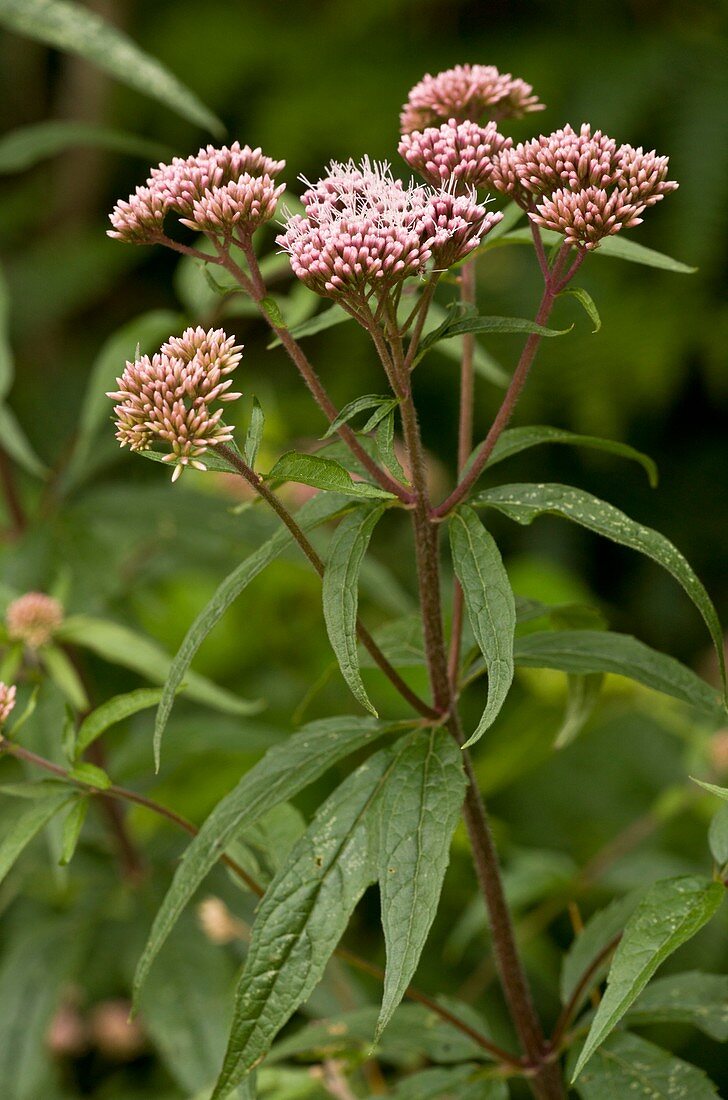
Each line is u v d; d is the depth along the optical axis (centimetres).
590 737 134
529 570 137
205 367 71
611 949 79
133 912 93
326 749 74
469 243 72
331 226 71
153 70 96
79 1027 104
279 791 73
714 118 162
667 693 76
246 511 101
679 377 168
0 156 99
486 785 115
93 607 96
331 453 75
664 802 101
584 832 128
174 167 74
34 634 89
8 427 98
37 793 76
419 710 75
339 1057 80
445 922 111
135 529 99
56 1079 102
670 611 173
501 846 99
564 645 77
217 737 92
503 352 168
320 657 126
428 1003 78
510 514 73
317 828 73
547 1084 78
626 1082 76
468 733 129
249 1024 71
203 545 100
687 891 71
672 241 161
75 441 104
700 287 165
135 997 73
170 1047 88
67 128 99
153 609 113
